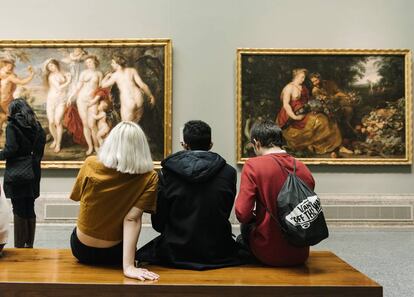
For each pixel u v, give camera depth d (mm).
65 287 3664
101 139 10383
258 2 10539
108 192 3893
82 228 4062
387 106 10359
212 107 10500
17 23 10523
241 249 4609
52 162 10328
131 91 10391
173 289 3635
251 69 10391
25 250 4934
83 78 10398
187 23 10547
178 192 4145
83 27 10523
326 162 10320
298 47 10516
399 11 10539
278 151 4332
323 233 3877
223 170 4277
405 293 5293
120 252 4184
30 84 10414
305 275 3943
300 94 10383
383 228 10305
